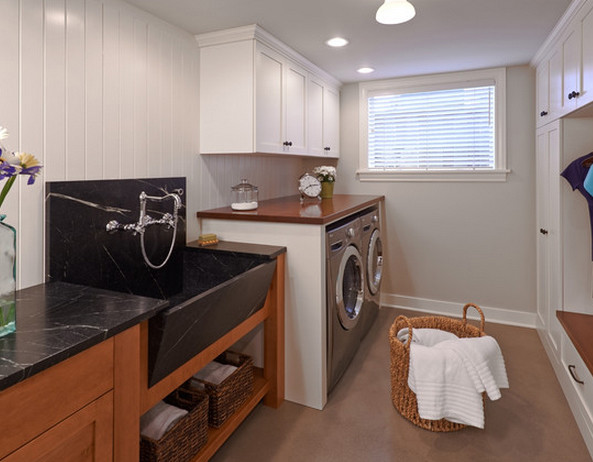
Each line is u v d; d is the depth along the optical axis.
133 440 1.23
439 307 3.65
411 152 3.62
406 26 2.29
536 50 2.79
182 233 2.26
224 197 2.69
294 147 2.78
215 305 1.58
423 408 1.81
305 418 2.11
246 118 2.29
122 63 1.88
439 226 3.58
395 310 3.70
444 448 1.87
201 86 2.40
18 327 1.10
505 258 3.39
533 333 3.19
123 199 1.86
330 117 3.50
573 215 2.40
